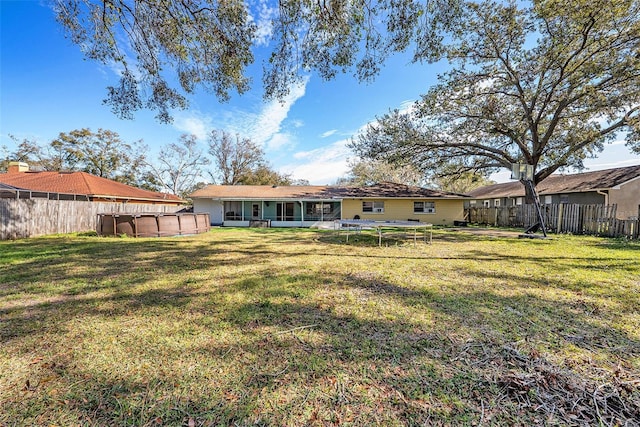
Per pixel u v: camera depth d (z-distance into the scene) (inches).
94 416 61.4
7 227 386.0
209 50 203.3
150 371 77.9
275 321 111.9
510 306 127.3
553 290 150.9
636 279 170.9
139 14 186.4
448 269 202.1
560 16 353.1
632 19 339.9
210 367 79.7
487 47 468.4
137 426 58.4
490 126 553.9
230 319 114.1
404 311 121.9
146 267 213.2
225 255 267.4
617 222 378.0
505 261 229.6
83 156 1072.8
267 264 223.5
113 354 87.0
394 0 165.9
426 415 61.4
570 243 330.6
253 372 77.2
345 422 59.7
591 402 65.0
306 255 266.7
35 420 60.4
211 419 60.4
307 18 179.5
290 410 63.1
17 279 178.4
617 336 98.0
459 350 89.0
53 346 92.1
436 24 177.8
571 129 502.6
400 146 565.3
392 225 317.1
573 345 91.9
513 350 88.7
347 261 235.0
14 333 102.0
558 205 465.1
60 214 459.5
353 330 103.5
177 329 104.8
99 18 184.9
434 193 737.6
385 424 59.1
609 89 418.0
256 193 751.7
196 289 155.8
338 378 74.6
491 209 666.2
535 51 450.9
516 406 64.0
